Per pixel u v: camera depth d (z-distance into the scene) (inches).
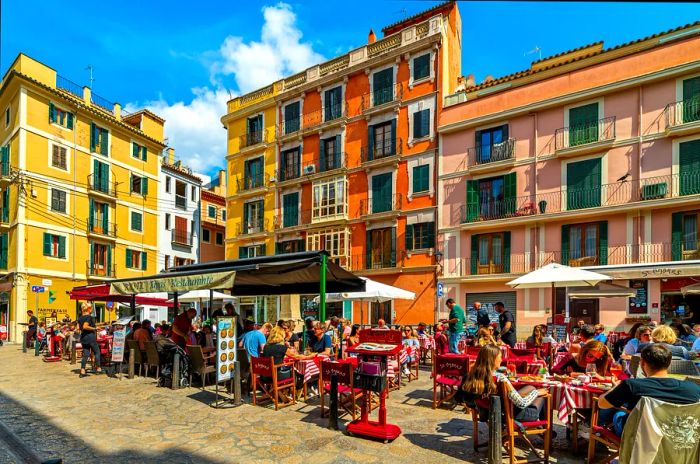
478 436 237.5
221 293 663.1
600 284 586.9
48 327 767.7
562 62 872.3
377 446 222.4
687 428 138.3
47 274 1072.2
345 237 1027.9
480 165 860.0
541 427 207.6
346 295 581.6
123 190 1310.3
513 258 822.5
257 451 216.2
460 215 888.3
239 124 1291.8
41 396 343.9
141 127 1416.1
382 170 1006.4
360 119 1051.9
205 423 264.5
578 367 267.6
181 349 390.6
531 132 829.2
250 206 1246.9
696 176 676.7
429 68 960.3
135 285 428.1
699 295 665.0
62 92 1156.5
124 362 493.4
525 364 294.0
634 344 324.8
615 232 733.3
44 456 210.2
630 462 142.2
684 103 690.8
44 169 1089.4
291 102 1184.2
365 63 1042.1
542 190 807.7
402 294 564.1
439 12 1039.6
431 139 942.4
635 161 727.7
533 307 780.6
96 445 226.2
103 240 1232.2
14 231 1047.0
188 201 1577.3
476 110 892.0
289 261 366.9
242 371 346.9
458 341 416.2
